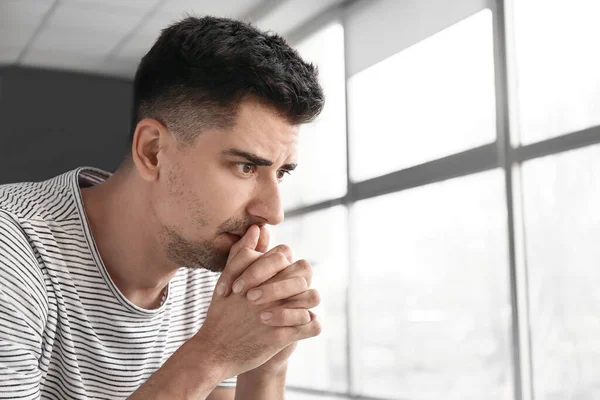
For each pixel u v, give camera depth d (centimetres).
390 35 437
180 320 127
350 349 455
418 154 407
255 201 105
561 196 314
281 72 101
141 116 110
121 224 111
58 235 109
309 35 525
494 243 349
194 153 103
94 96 671
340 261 472
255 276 103
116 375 114
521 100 337
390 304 424
